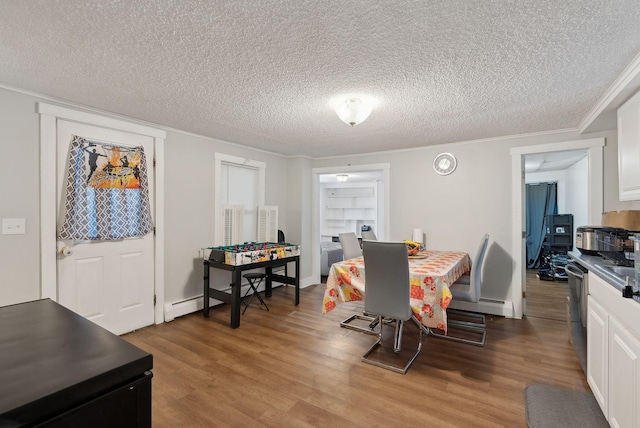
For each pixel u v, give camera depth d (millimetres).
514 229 3572
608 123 2814
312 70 1977
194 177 3598
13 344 761
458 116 2873
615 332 1562
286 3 1341
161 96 2436
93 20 1470
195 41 1655
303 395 1984
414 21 1467
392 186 4387
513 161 3580
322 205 9984
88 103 2596
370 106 2508
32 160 2400
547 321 3402
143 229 3068
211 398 1944
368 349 2656
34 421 536
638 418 1307
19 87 2281
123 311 2965
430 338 2920
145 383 700
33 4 1343
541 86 2201
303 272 4918
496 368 2340
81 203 2631
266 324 3238
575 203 5656
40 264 2441
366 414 1803
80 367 648
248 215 4422
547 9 1372
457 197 3914
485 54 1770
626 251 2049
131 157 2982
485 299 3719
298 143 4039
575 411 1819
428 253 3652
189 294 3570
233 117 2957
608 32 1540
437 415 1794
